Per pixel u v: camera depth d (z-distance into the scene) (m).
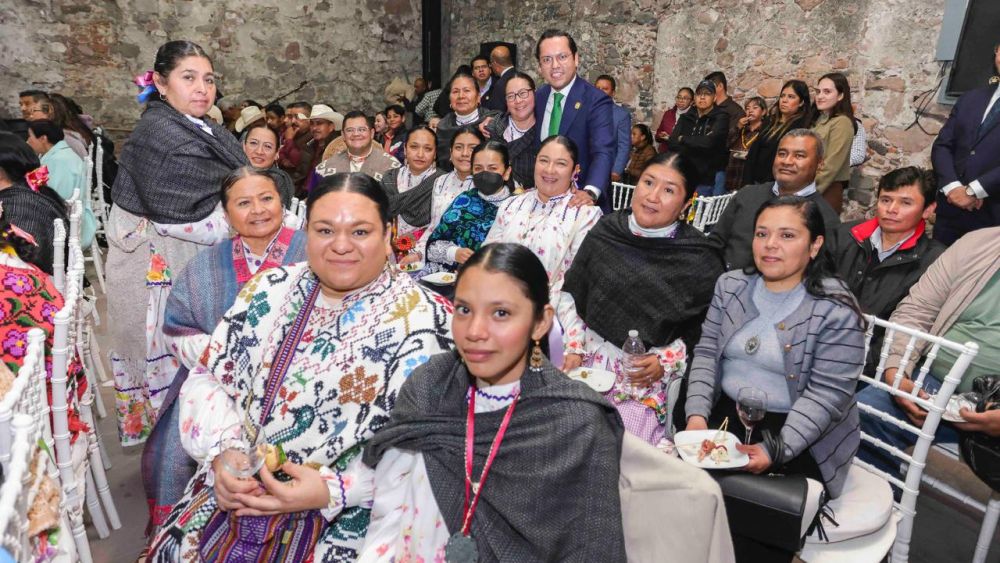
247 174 1.92
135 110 8.27
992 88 3.49
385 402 1.41
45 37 7.66
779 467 1.72
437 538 1.25
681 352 2.26
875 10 4.94
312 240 1.42
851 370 1.79
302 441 1.44
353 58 9.58
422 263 3.34
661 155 2.22
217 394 1.57
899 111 4.88
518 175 3.95
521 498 1.19
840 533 1.68
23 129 4.46
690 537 1.24
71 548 1.40
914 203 2.63
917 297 2.56
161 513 1.92
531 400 1.24
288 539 1.43
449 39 10.01
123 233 2.48
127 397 2.62
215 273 1.96
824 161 4.59
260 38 8.89
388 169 4.43
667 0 6.73
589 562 1.18
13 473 1.03
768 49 5.79
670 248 2.23
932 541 2.46
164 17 8.25
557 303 2.51
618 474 1.23
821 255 1.88
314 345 1.47
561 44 3.62
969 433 2.07
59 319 1.71
